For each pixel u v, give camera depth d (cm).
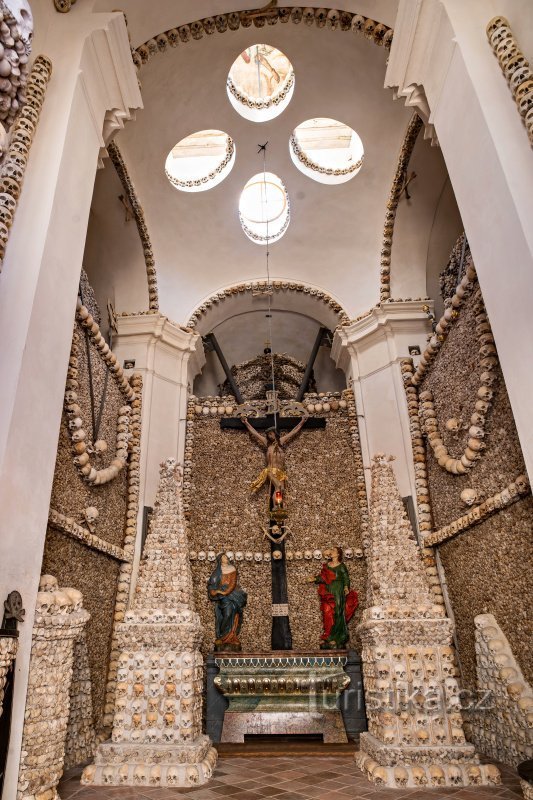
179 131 723
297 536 757
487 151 368
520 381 334
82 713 492
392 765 416
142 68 600
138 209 752
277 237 861
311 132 827
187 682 462
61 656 339
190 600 541
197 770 421
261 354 1044
